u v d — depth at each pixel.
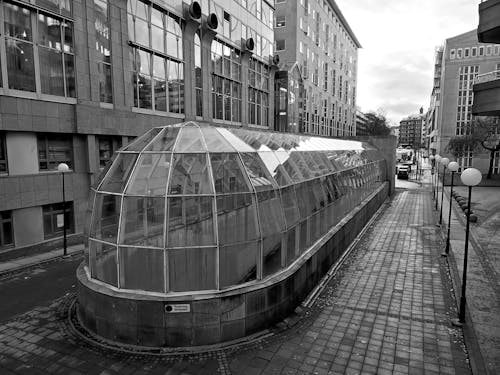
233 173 9.37
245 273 9.16
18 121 14.55
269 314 9.12
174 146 9.53
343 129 78.81
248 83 33.19
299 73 47.88
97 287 8.94
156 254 8.52
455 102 58.16
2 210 14.41
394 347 8.48
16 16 14.36
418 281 12.73
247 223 9.14
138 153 9.57
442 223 22.67
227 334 8.52
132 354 8.09
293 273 9.97
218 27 27.80
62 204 16.95
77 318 9.78
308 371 7.53
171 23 22.84
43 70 15.46
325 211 13.96
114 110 18.77
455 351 8.33
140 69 20.55
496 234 19.77
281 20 50.56
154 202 8.66
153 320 8.26
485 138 45.59
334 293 11.62
